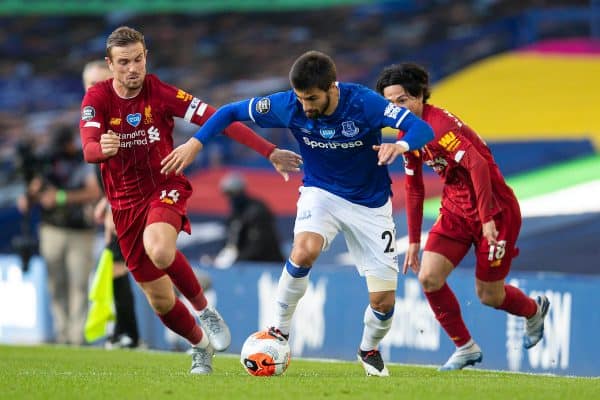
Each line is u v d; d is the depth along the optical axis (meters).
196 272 35.59
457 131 22.70
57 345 35.88
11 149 67.06
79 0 81.50
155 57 77.94
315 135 20.19
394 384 18.86
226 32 79.25
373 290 20.89
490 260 23.89
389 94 22.62
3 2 80.56
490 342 28.67
